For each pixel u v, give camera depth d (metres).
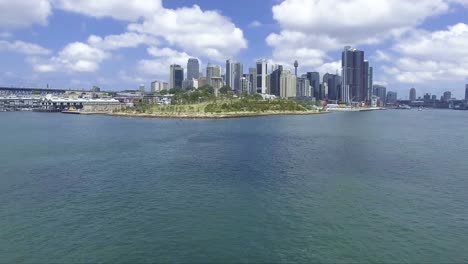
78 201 61.03
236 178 77.00
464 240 45.47
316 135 164.88
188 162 95.81
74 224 50.75
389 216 53.59
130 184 72.25
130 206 58.41
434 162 95.12
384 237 46.28
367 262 40.00
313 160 98.06
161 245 44.28
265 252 42.47
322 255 41.59
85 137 156.25
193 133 173.50
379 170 84.69
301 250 42.84
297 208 57.25
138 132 179.12
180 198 62.66
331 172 82.56
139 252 42.50
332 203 59.69
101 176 79.38
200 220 52.22
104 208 57.44
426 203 59.69
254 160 98.38
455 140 147.62
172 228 49.31
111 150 117.38
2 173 82.38
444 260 40.53
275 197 63.09
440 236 46.66
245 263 40.03
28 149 119.44
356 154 108.38
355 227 49.50
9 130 191.12
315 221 51.69
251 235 47.03
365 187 69.44
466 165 91.12
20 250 42.91
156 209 56.91
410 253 42.09
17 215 54.31
